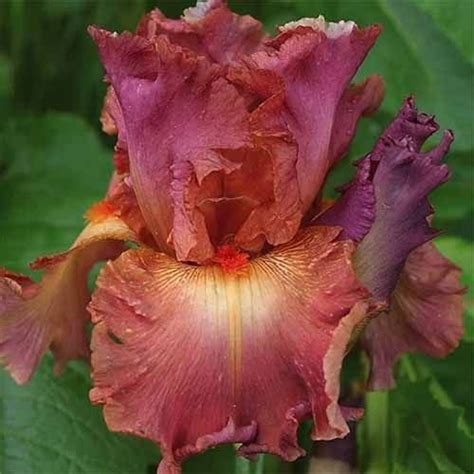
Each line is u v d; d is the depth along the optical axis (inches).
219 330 17.3
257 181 18.2
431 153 18.5
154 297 17.6
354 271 18.1
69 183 26.8
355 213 18.2
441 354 20.3
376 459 22.3
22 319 18.9
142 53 17.8
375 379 20.3
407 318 20.1
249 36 19.6
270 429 17.2
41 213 25.8
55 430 21.3
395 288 19.8
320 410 17.0
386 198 18.4
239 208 18.4
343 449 21.0
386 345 20.2
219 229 18.6
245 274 17.9
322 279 17.5
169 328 17.4
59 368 20.2
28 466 20.8
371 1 25.5
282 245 18.4
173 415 17.2
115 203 19.3
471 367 24.5
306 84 18.0
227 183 18.3
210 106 17.8
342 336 16.7
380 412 22.5
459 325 20.2
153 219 18.6
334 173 26.3
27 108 29.2
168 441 17.1
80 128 27.6
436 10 25.7
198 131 17.9
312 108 18.2
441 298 20.2
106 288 17.7
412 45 25.5
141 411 17.1
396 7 25.5
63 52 29.0
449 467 21.7
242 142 17.8
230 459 22.4
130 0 28.3
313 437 17.1
